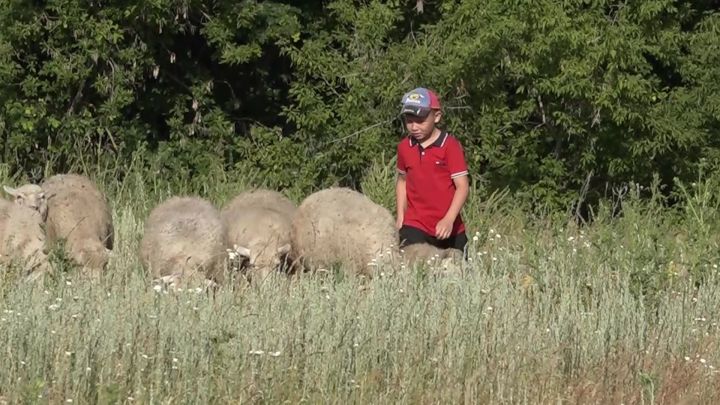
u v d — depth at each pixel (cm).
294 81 7119
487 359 2967
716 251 4275
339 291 3347
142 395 2558
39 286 3338
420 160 3919
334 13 6806
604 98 6141
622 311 3412
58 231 3994
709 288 3800
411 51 6519
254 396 2636
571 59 6131
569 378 2981
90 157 6419
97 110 6575
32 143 6412
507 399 2798
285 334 2912
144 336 2839
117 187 5647
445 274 3603
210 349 2778
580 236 4591
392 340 2984
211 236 3819
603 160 6494
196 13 6750
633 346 3206
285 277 3750
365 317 3089
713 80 6612
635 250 4019
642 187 6412
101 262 3916
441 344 3005
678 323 3422
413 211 3959
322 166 6644
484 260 4047
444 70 6300
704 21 6769
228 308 3114
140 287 3384
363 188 5466
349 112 6612
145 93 6906
